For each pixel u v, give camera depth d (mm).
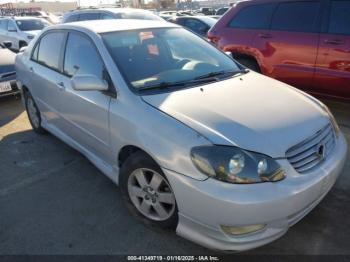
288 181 2168
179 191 2268
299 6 4957
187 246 2572
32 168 3865
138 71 2963
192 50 3588
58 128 4117
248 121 2379
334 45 4535
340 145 2707
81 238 2707
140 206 2777
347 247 2482
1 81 6141
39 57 4281
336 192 3105
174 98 2666
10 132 5027
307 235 2607
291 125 2414
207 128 2287
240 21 5680
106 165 3186
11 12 41531
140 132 2508
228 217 2096
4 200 3260
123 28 3400
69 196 3275
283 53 5078
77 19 10812
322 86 4797
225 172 2105
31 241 2699
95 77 2820
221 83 3037
